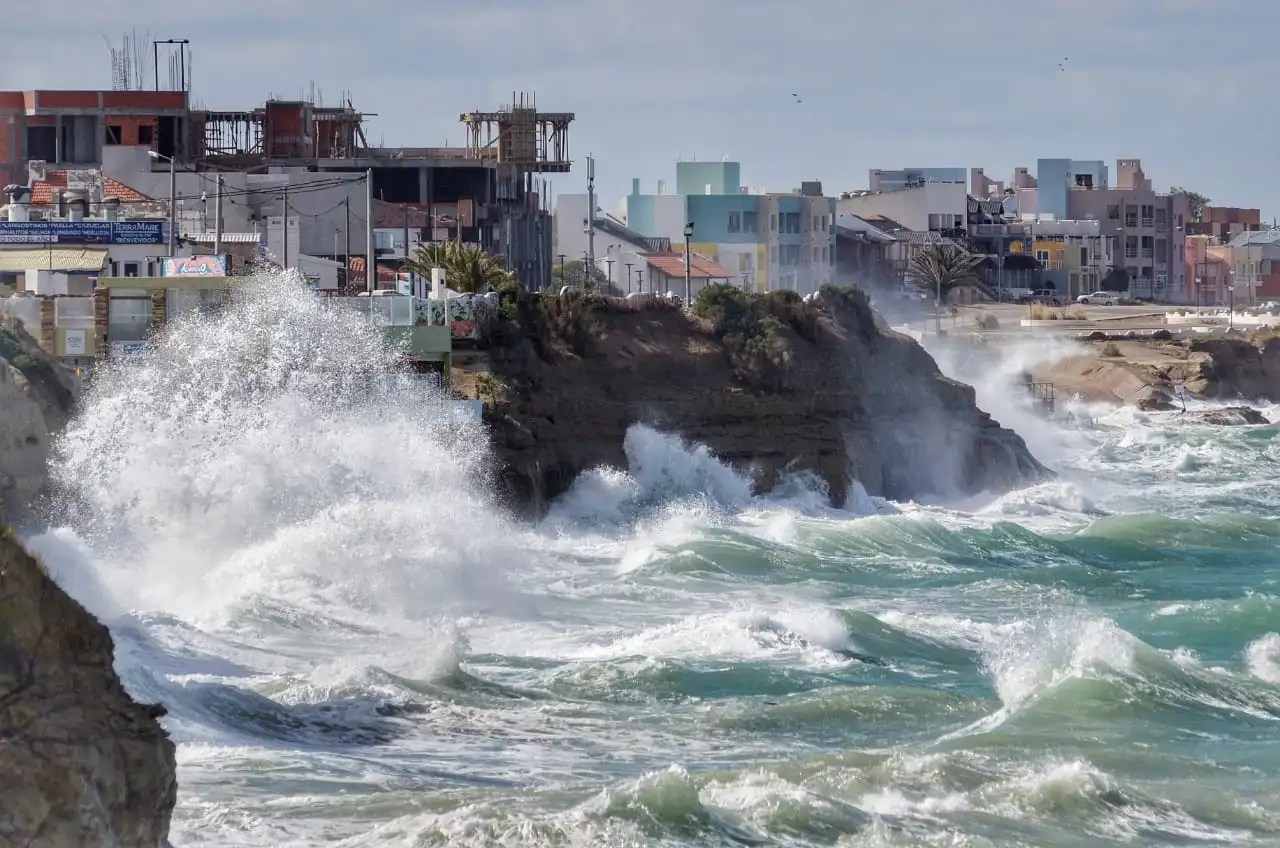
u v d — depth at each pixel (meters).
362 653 94.88
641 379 174.25
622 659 93.69
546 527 147.00
